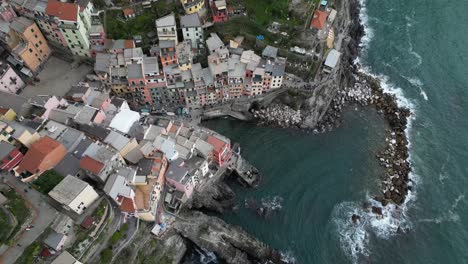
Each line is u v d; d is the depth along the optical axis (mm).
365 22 165750
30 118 101000
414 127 132875
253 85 124375
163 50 117562
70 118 103125
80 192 83062
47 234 80875
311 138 128250
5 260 77000
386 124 133125
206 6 132000
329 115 134375
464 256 106000
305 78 133500
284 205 113188
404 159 124375
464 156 125562
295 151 124500
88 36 118750
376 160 123812
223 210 111312
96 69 114375
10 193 84188
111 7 125250
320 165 121625
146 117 117312
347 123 133000
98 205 88688
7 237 78125
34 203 84750
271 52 126312
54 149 89625
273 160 121938
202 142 108750
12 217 80125
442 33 158500
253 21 131750
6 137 89250
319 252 105625
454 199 116688
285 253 105000
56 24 112312
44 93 113750
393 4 171875
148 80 116875
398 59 151750
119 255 90875
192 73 120125
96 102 108188
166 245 99812
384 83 144875
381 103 137875
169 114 125125
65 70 120250
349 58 150375
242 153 122625
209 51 125312
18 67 115000
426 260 105438
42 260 79438
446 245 107875
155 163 98938
